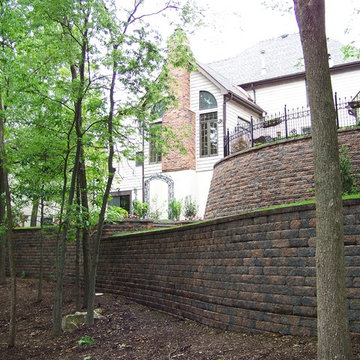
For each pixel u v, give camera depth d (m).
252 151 12.34
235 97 21.06
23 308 10.77
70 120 9.05
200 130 21.20
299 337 5.68
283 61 25.38
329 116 4.52
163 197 21.23
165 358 5.88
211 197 14.42
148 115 8.69
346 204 5.45
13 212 12.84
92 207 10.57
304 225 5.89
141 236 10.66
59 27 8.54
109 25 7.76
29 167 9.25
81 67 8.26
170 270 9.14
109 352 6.66
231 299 6.93
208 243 7.74
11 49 8.78
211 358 5.49
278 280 6.11
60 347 7.36
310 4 4.65
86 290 9.95
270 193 11.48
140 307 9.98
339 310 4.30
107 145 9.00
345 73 21.89
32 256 15.20
